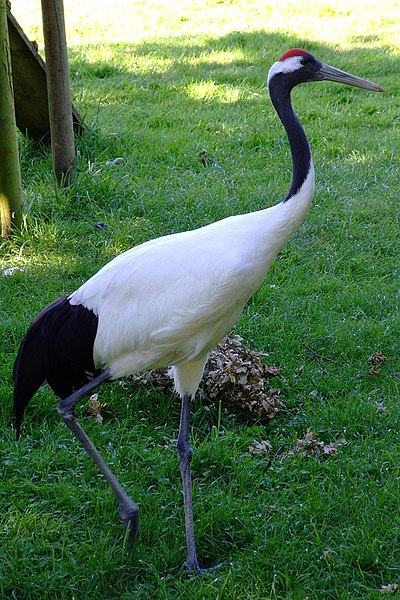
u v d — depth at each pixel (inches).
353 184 377.7
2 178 308.3
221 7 697.6
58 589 175.5
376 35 615.5
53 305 198.7
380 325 277.0
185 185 368.8
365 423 230.7
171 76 523.5
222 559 187.6
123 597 173.0
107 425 227.6
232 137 428.5
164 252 185.8
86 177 351.3
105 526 192.7
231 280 180.4
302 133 191.2
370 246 329.1
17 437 203.2
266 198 356.5
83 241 319.9
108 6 701.9
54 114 340.5
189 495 187.5
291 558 183.0
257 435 227.1
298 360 260.7
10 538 187.6
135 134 420.5
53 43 328.8
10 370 245.8
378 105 479.5
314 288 298.8
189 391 197.2
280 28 629.6
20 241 314.3
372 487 203.6
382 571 180.5
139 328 183.5
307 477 209.8
